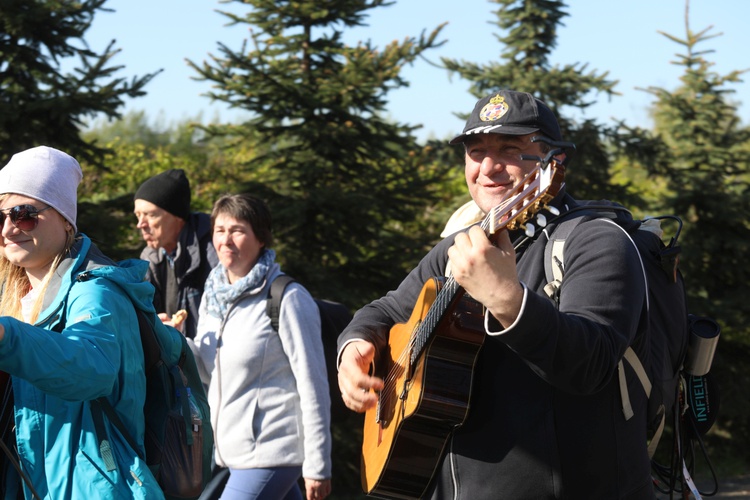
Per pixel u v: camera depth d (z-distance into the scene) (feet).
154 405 8.79
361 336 9.65
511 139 7.95
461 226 12.39
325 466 12.82
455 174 39.09
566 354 6.52
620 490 7.50
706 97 35.99
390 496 8.47
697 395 8.96
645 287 7.38
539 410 7.47
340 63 29.81
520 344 6.52
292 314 13.00
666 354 8.20
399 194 29.86
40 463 7.91
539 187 5.87
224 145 32.22
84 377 7.23
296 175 29.27
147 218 15.07
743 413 34.24
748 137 36.37
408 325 9.14
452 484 8.01
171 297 15.02
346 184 29.89
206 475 9.82
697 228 35.37
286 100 28.66
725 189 35.76
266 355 13.02
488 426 7.70
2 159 24.72
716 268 35.96
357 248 29.40
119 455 8.00
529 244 7.80
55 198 8.41
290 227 28.91
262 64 28.35
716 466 32.78
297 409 13.10
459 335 7.80
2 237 8.63
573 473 7.41
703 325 8.83
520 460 7.49
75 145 26.48
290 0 28.68
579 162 34.68
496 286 6.46
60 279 8.23
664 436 33.42
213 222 13.56
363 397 9.23
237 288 13.17
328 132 28.22
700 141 35.83
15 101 24.82
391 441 8.35
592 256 7.22
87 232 25.46
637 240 8.26
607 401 7.45
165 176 15.25
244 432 12.95
